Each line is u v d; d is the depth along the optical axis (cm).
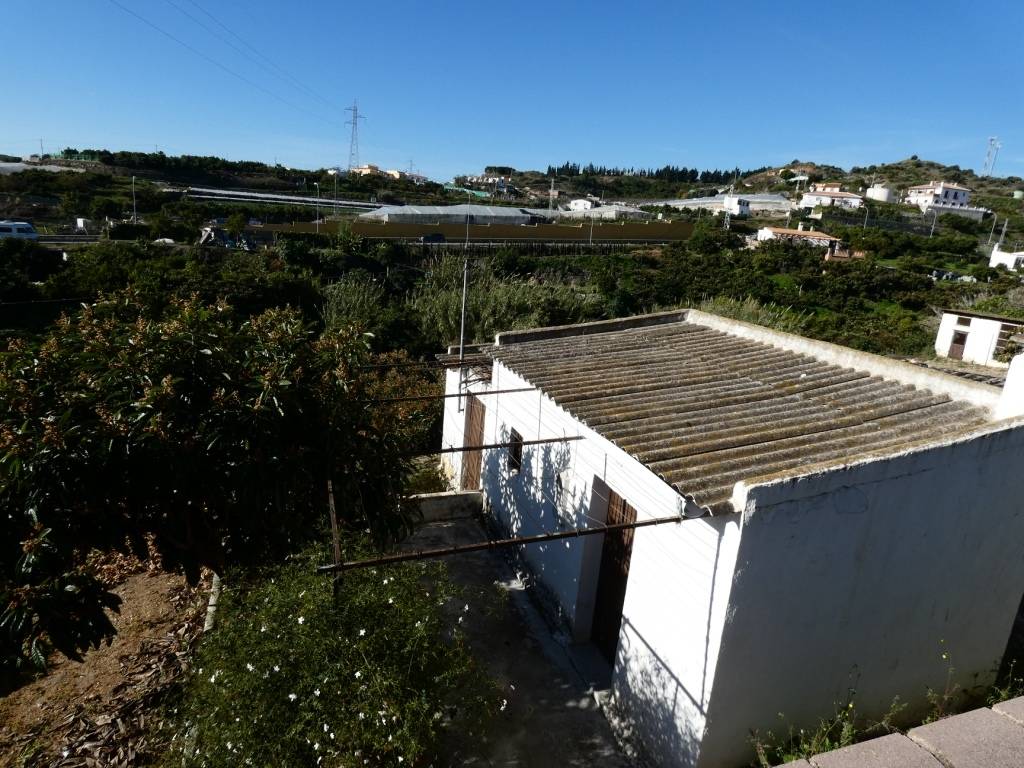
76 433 444
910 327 3438
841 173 15138
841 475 462
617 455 608
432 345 1858
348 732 413
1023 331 2538
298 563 576
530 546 803
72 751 512
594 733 576
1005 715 200
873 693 550
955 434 521
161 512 519
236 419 500
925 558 532
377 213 5125
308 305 2330
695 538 484
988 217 9731
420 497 948
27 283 2314
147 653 625
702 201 11081
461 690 546
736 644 461
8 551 441
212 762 412
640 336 1012
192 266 2461
